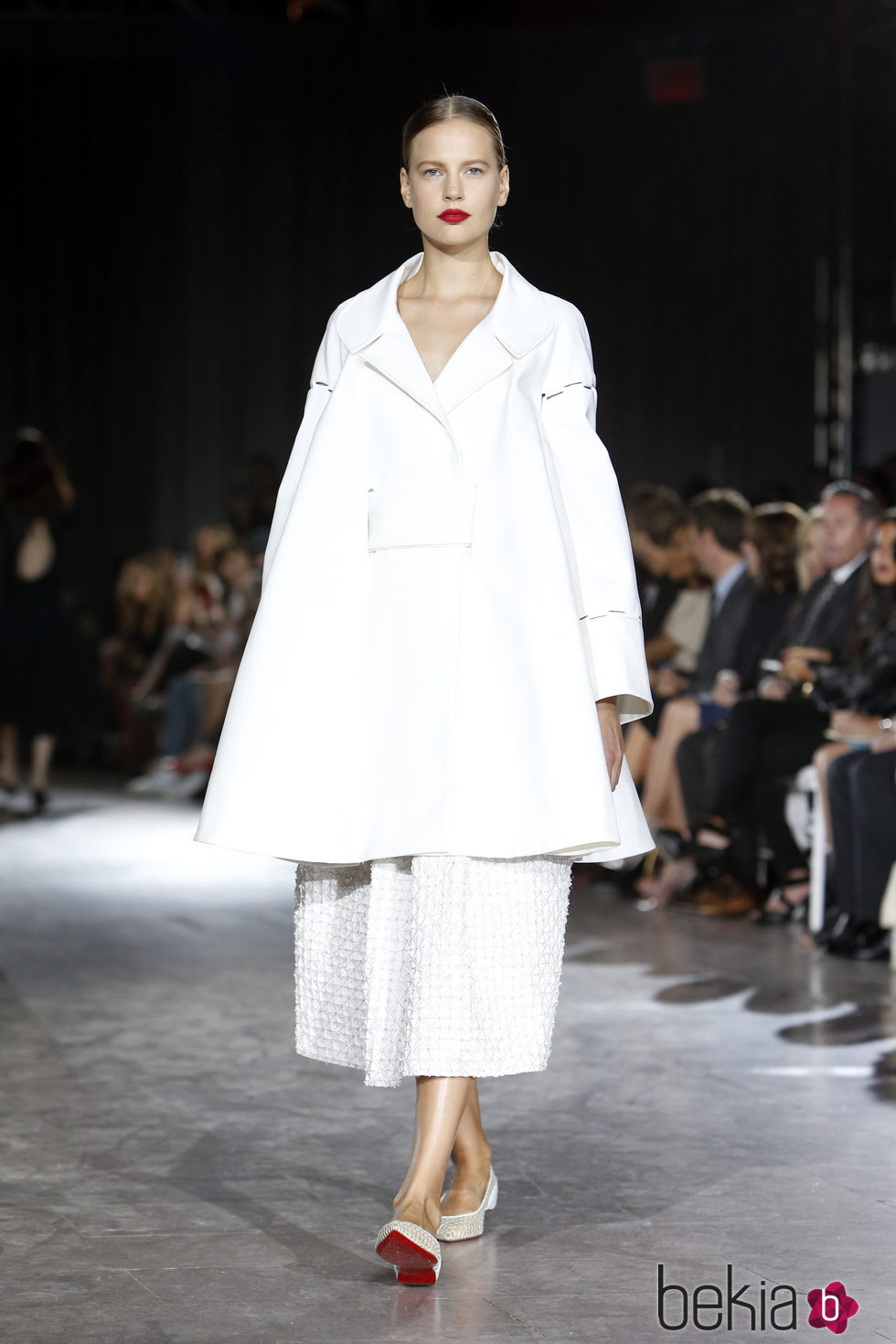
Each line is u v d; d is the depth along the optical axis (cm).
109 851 1188
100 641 1956
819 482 1566
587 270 1909
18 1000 690
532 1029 392
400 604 388
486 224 402
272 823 386
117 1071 572
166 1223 418
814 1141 491
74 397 2008
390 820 384
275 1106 528
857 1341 344
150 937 845
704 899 942
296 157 1962
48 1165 466
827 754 830
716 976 748
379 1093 546
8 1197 438
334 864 400
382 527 390
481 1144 416
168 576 1728
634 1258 394
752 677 952
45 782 1423
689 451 1923
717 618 988
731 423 1911
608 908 973
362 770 389
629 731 1043
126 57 1834
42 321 1997
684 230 1897
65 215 1986
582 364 404
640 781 1036
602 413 1933
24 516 1398
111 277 1997
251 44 1848
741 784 902
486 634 384
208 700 1570
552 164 1894
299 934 412
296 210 1969
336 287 1977
